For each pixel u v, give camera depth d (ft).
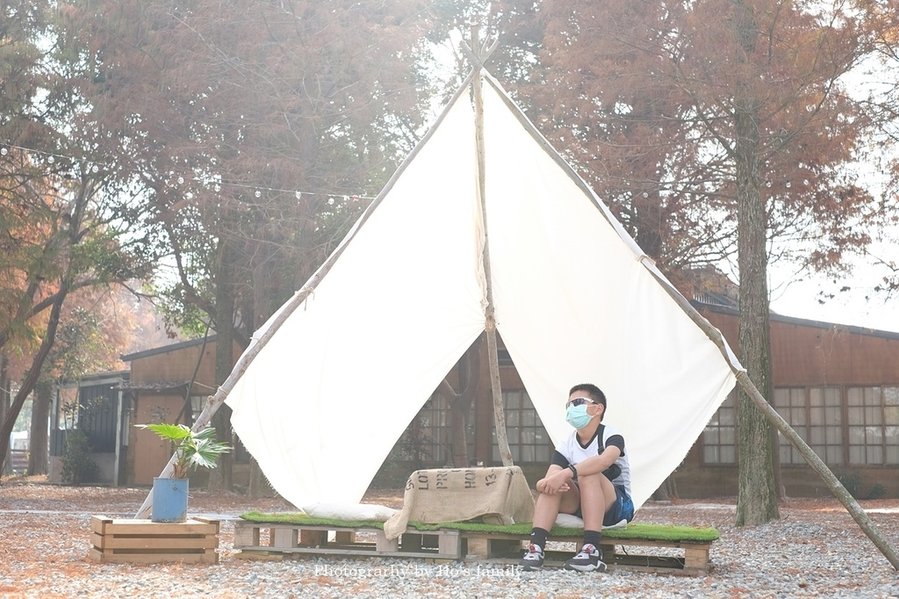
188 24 71.82
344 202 73.82
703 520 52.90
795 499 79.25
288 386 29.96
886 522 47.75
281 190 71.05
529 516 26.78
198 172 73.41
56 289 100.01
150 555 25.98
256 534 27.63
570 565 24.11
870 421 82.84
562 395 32.40
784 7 46.44
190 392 90.22
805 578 24.59
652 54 49.52
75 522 46.32
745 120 48.34
